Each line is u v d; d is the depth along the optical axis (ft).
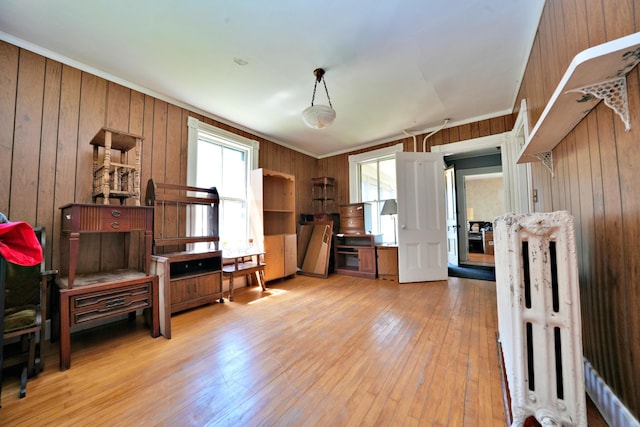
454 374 4.90
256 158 13.39
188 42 6.86
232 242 12.21
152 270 7.26
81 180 7.54
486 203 25.72
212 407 4.09
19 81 6.59
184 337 6.61
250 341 6.35
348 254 15.84
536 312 3.32
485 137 11.88
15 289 5.68
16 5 5.57
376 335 6.61
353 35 6.72
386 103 10.61
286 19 6.14
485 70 8.38
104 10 5.76
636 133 3.02
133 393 4.44
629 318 3.25
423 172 12.85
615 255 3.52
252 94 9.61
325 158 17.98
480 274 13.98
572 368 3.18
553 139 5.30
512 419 3.53
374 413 3.94
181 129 10.10
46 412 3.98
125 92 8.54
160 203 9.18
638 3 2.83
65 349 5.23
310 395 4.36
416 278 12.46
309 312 8.36
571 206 4.94
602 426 3.63
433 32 6.66
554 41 5.26
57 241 7.04
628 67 2.94
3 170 6.35
